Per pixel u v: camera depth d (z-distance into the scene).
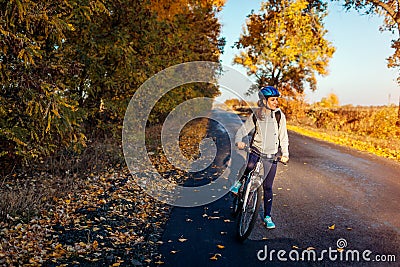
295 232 5.06
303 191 7.34
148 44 9.98
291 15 31.02
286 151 5.01
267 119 5.00
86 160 8.62
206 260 4.12
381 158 12.12
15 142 6.38
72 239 4.58
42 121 5.88
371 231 5.15
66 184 6.89
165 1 12.47
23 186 6.47
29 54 5.25
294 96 31.34
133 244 4.53
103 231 4.89
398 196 7.11
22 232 4.61
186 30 16.11
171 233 4.93
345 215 5.84
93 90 9.21
